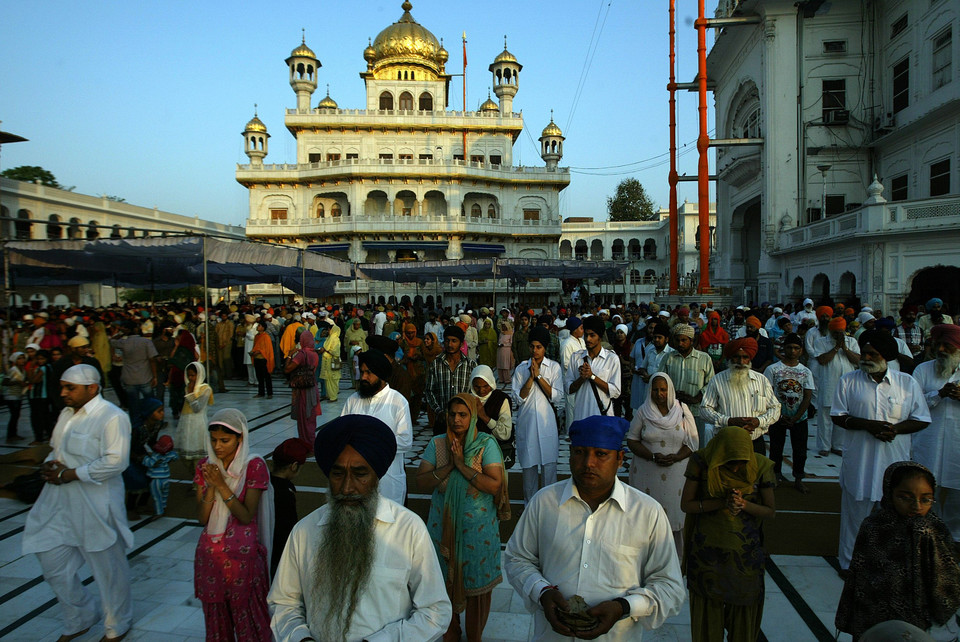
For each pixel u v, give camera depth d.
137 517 5.61
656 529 2.25
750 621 3.00
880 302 17.50
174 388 10.19
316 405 7.89
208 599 2.86
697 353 5.83
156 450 5.62
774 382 6.32
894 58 22.14
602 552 2.24
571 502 2.31
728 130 29.77
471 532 3.33
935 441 4.54
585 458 2.21
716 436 3.11
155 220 37.22
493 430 4.43
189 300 28.58
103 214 32.78
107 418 3.59
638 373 7.58
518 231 44.50
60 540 3.54
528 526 2.41
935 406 4.58
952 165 18.78
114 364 9.86
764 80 24.00
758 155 25.12
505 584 4.41
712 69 30.92
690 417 4.35
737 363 4.78
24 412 11.81
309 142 43.94
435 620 2.04
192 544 5.05
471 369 5.34
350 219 41.91
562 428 9.36
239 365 15.28
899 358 7.09
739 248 30.61
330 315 17.69
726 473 3.01
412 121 43.62
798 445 6.27
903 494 2.71
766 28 23.67
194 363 6.45
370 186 43.09
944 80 19.27
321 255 14.41
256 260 11.63
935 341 4.66
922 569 2.68
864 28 23.03
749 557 2.98
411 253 44.56
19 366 8.91
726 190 31.27
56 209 29.59
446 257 43.06
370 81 45.44
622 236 54.53
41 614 3.96
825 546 4.93
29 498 6.03
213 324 13.80
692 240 48.06
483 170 43.56
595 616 2.03
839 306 10.98
